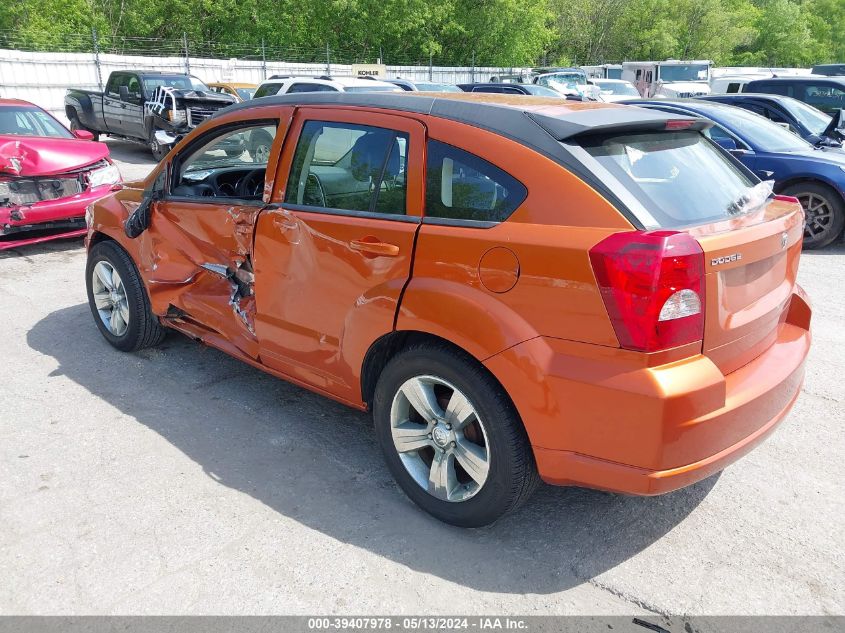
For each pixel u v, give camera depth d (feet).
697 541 9.30
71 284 20.84
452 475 9.27
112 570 8.52
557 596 8.23
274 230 10.93
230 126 12.21
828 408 13.34
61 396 13.28
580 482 8.02
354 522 9.57
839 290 21.08
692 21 173.47
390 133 9.68
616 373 7.47
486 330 8.18
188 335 13.70
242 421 12.44
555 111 8.93
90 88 68.54
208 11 112.37
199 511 9.73
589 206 7.82
